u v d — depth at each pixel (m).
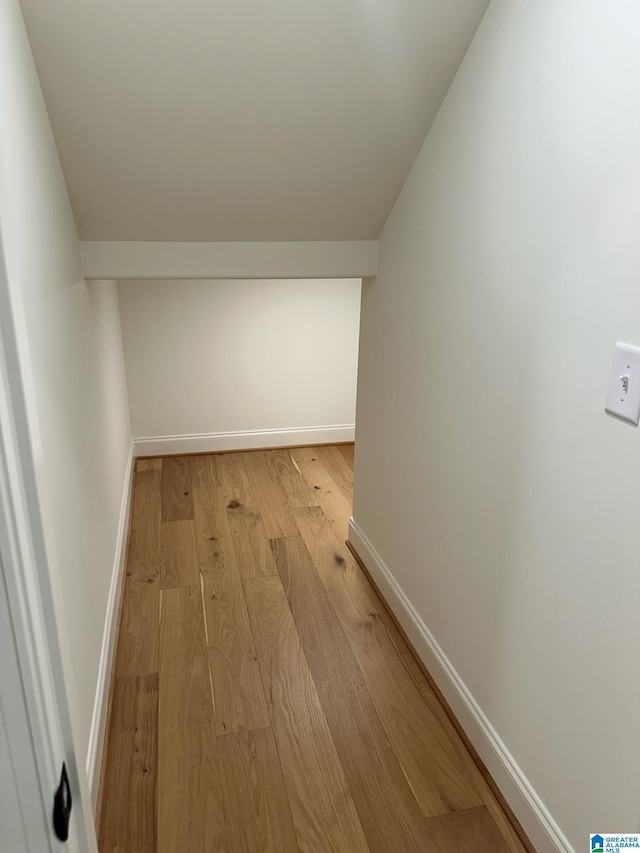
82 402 1.78
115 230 1.91
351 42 1.40
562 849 1.31
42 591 0.58
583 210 1.11
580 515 1.18
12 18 1.13
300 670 2.00
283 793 1.57
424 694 1.91
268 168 1.74
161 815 1.51
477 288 1.50
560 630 1.27
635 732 1.08
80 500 1.62
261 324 3.51
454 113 1.54
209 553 2.67
